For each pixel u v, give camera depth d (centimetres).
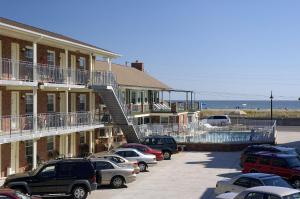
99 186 2589
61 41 3234
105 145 4300
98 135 4309
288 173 2388
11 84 2670
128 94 5206
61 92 3644
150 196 2305
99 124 3891
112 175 2531
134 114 4919
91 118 3791
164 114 5681
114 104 4034
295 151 3111
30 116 2922
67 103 3459
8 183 2148
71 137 3778
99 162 2558
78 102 3956
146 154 3219
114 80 4066
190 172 3117
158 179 2833
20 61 2959
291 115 10312
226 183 1911
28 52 3106
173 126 4894
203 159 3850
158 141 3853
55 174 2172
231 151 4481
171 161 3722
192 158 3931
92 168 2216
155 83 6175
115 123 4153
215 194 2180
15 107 3017
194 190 2459
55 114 3269
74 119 3494
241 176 1870
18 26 2911
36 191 2150
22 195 1577
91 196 2311
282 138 5428
